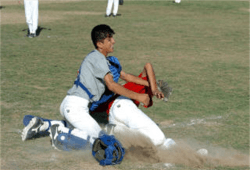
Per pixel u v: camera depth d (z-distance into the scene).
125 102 5.93
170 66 12.87
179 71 12.15
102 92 5.94
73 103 5.86
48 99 8.84
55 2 36.59
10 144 6.23
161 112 8.18
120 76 6.39
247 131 7.11
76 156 5.80
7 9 30.28
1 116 7.61
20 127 7.05
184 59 14.14
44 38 18.22
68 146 5.80
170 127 7.28
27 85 10.04
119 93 5.74
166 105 8.67
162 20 25.84
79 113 5.83
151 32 20.80
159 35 19.86
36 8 18.08
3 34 19.03
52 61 13.26
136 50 15.69
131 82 6.42
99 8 32.44
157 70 12.21
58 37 18.59
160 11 31.33
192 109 8.42
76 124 5.86
